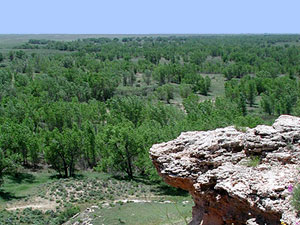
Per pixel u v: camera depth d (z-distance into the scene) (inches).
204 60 7770.7
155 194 1911.9
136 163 2255.2
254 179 587.2
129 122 2792.8
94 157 2674.7
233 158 650.2
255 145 629.6
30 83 4557.1
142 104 3582.7
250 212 581.3
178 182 695.1
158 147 739.4
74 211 1577.3
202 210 703.1
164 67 5757.9
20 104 3341.5
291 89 4020.7
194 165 679.1
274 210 531.2
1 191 2053.4
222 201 626.5
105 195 1888.5
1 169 2111.2
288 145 613.9
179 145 722.8
